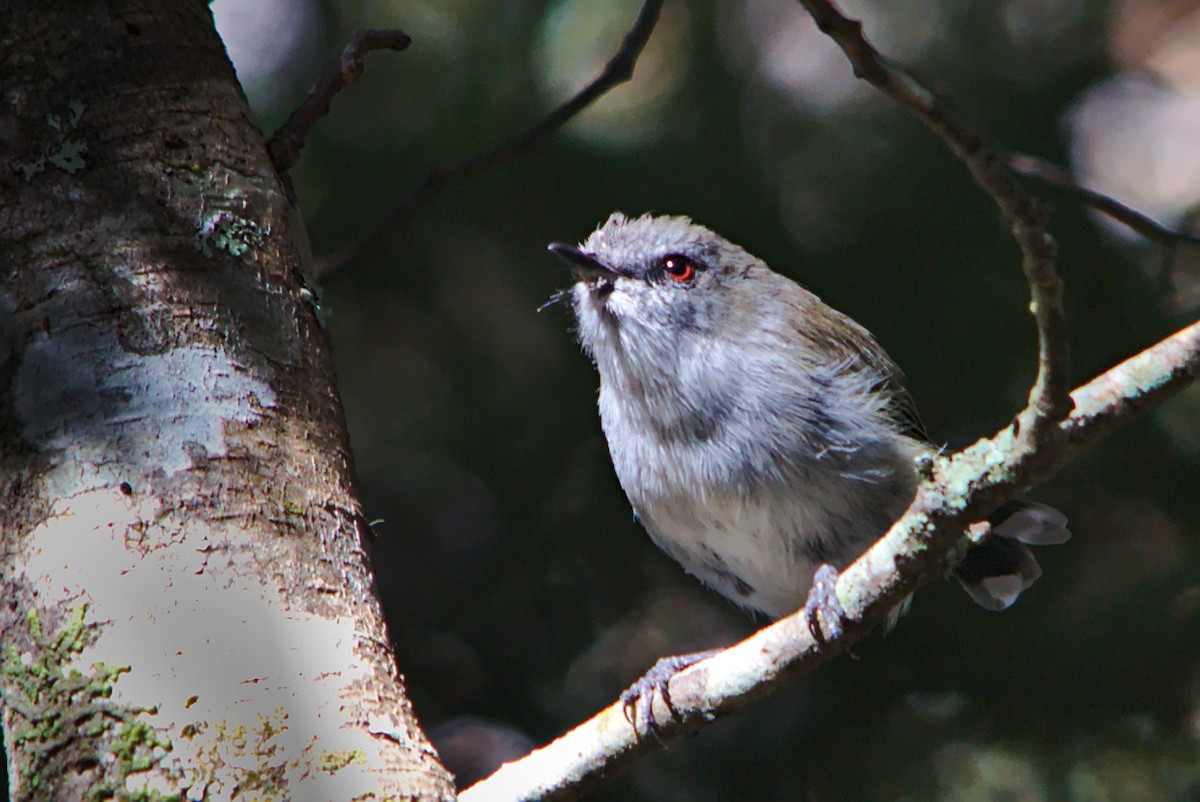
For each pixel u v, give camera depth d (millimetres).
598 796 10539
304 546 4773
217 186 5277
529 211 10930
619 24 10820
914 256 10445
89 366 4801
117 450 4684
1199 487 10430
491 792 6699
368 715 4582
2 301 4945
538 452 11070
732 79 10844
